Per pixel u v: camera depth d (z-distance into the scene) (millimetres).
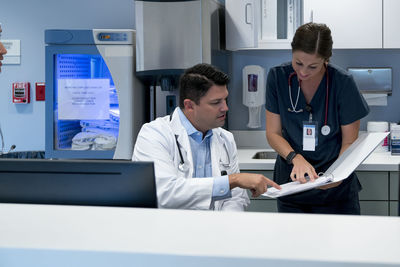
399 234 644
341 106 1829
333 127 1867
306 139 1893
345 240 619
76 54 2482
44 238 635
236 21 2629
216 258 567
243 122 3033
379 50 2869
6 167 931
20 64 3107
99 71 2562
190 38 2354
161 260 578
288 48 2658
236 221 719
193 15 2342
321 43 1589
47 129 2506
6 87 3123
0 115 3127
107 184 918
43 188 929
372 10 2564
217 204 1522
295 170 1682
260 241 617
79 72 2559
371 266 545
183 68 2369
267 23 2742
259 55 2973
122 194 919
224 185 1314
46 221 721
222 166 1574
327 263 549
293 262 555
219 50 2625
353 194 1896
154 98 2891
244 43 2623
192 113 1465
